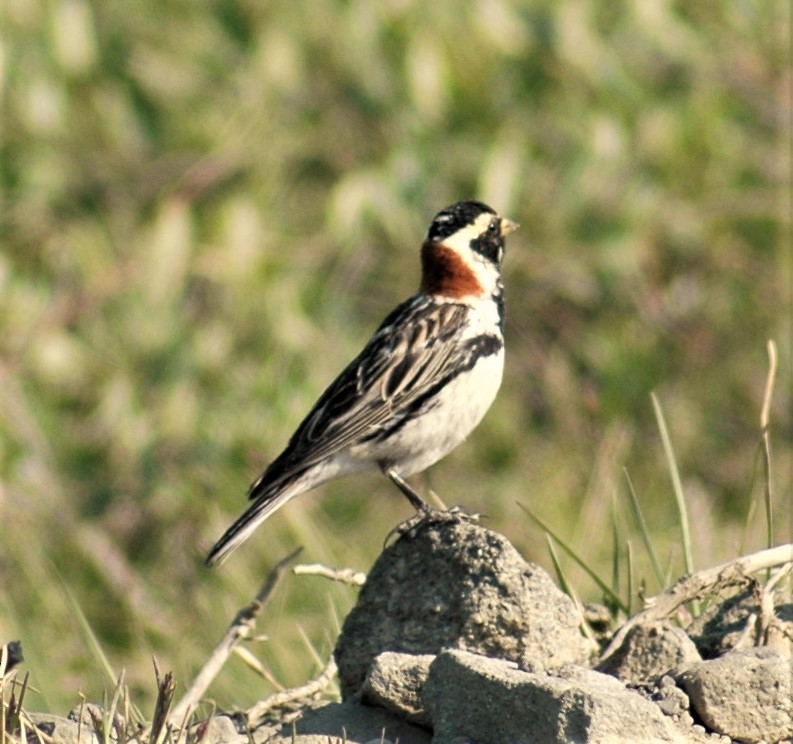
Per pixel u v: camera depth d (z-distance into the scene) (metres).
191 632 9.78
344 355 13.77
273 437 12.81
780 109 15.30
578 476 12.76
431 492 8.39
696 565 9.74
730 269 14.68
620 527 9.99
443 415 8.60
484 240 8.87
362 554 11.51
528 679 5.61
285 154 14.91
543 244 14.54
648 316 14.41
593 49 14.60
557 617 6.42
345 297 14.18
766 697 5.77
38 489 12.06
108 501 12.34
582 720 5.45
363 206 14.09
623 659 6.29
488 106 14.82
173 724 6.16
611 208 14.60
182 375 13.33
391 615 6.61
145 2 15.27
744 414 13.91
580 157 14.52
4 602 9.71
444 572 6.54
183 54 15.13
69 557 11.28
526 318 14.45
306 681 7.68
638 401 13.73
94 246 14.09
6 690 6.89
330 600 7.84
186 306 14.01
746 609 6.58
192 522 12.16
